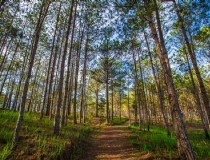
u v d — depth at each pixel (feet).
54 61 50.75
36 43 23.00
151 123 97.55
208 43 41.50
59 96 28.66
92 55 66.95
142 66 67.05
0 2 34.04
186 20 29.12
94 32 54.80
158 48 21.86
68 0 38.34
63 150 19.77
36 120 35.14
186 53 45.80
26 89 21.09
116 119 109.60
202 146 26.21
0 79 86.89
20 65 76.28
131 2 23.16
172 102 19.34
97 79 76.23
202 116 44.42
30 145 19.04
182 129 18.01
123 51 58.13
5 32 60.59
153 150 23.00
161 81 61.87
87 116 97.09
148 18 23.44
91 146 29.07
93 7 26.73
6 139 19.21
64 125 38.04
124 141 32.86
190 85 60.59
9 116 30.76
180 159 17.99
